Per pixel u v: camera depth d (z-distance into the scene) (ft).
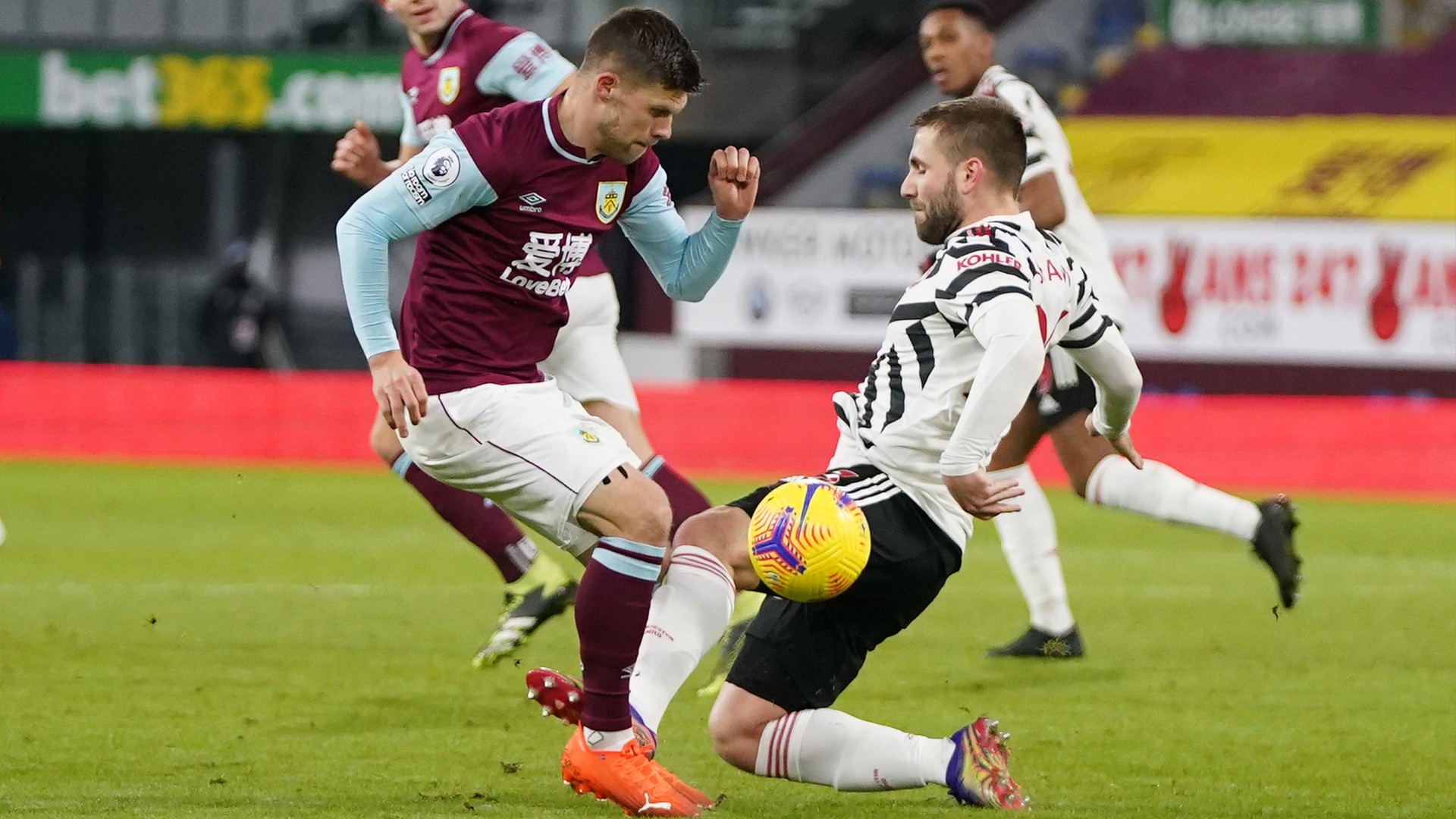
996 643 73.61
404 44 232.94
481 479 45.47
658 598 44.88
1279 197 187.52
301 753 49.70
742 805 43.75
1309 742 53.16
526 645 69.56
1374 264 174.81
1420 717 57.47
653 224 47.65
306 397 169.48
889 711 57.88
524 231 44.37
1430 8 202.69
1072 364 65.87
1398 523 129.39
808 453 163.63
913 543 43.83
